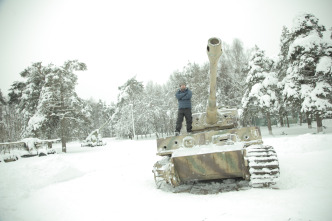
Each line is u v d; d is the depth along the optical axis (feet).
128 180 29.89
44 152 75.66
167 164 24.23
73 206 20.20
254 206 16.30
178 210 17.33
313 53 73.46
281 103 97.40
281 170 25.36
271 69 100.63
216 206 17.25
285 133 92.84
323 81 73.20
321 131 76.69
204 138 24.52
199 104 121.08
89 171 39.14
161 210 17.70
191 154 22.40
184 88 29.35
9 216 18.69
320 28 78.38
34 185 28.35
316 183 20.13
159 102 175.32
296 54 76.95
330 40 72.38
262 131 113.70
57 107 97.55
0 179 27.68
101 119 274.98
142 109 165.48
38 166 32.30
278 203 16.37
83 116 105.40
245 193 19.49
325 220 13.20
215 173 22.90
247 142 23.17
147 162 45.44
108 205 19.86
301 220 13.47
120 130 166.30
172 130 156.35
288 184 20.77
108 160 48.91
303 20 76.79
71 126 101.81
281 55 97.45
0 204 21.48
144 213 17.39
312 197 16.76
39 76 105.19
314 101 73.31
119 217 16.97
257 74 93.86
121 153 58.54
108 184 27.99
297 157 31.94
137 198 21.44
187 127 29.04
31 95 103.40
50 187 27.94
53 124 100.89
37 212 19.30
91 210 18.86
